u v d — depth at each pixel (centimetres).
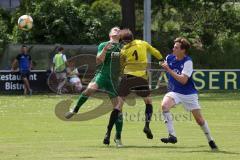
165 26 10350
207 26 10262
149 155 2872
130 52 3378
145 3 8188
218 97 7181
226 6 10294
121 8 9581
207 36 10188
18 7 10194
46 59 8544
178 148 3200
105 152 2997
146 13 8188
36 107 5956
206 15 10269
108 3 10219
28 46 8538
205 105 6225
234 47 10106
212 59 9894
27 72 7669
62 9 9575
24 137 3791
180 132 4075
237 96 7312
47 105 6166
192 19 10325
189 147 3250
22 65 7669
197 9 10244
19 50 8725
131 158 2756
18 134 3956
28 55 7719
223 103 6450
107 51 3334
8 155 2877
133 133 4041
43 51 8562
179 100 3073
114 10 10069
